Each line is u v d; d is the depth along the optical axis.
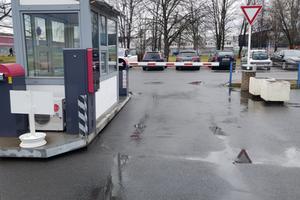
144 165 4.93
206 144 5.95
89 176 4.54
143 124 7.49
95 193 4.02
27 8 6.39
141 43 44.56
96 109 7.11
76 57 5.74
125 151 5.57
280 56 27.70
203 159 5.18
